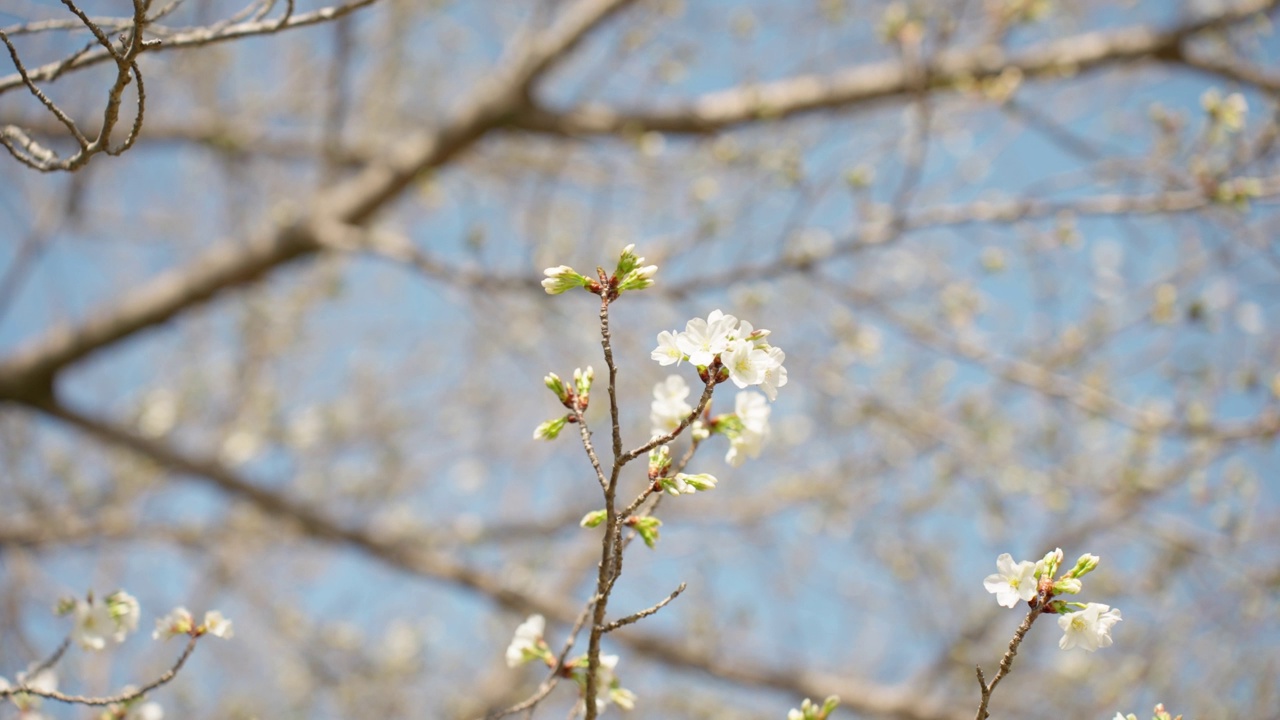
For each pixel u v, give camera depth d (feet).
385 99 29.86
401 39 28.50
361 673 25.31
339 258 26.86
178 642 23.89
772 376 6.55
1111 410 17.84
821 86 24.41
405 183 25.17
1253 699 19.60
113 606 8.93
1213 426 16.99
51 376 24.08
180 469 25.09
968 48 23.08
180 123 26.89
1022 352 21.95
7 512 24.56
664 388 8.50
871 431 25.13
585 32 24.66
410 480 29.45
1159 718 7.59
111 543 24.72
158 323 24.82
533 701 8.29
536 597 25.02
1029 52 23.48
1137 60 23.43
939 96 22.30
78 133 7.38
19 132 8.04
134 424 26.58
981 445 21.54
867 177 18.30
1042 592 6.83
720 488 27.58
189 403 27.76
